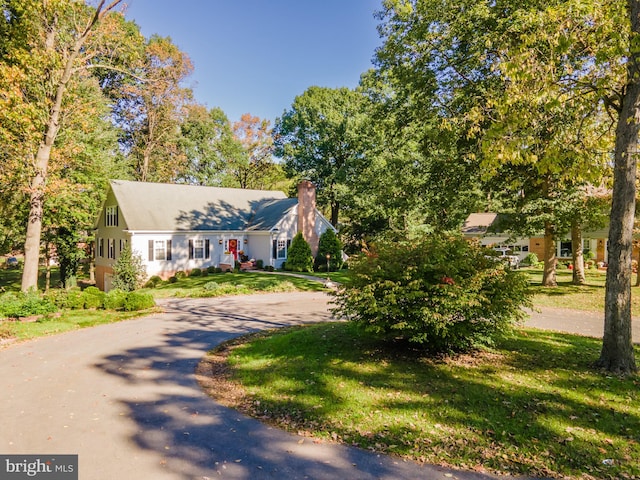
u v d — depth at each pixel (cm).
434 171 1922
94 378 844
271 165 5166
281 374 812
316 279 2541
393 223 3234
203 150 4578
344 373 779
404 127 2019
